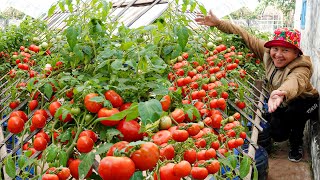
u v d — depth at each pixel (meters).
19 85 1.44
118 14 2.34
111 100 0.90
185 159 0.82
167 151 0.78
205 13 1.34
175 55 1.29
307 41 3.41
